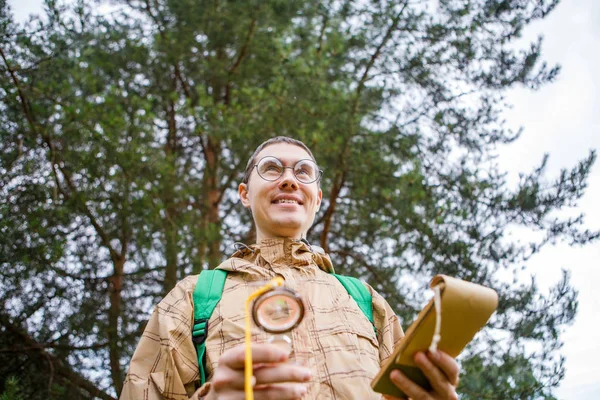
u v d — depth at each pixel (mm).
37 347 7453
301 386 1528
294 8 8477
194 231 7250
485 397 6477
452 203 7777
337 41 7980
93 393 7750
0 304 7320
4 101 7055
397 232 7898
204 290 2221
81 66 7992
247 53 9227
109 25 8891
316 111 7332
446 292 1434
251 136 7230
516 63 8422
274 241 2422
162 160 7328
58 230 7168
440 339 1523
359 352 2059
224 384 1494
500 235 7586
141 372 2061
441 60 8680
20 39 6984
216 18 8727
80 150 6898
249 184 2746
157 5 9352
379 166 7594
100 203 6984
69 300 7680
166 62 8922
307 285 2264
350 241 8719
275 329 1543
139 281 8438
